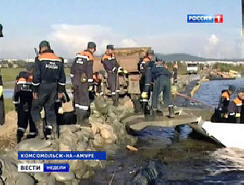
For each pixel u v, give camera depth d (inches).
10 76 1456.7
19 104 259.9
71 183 215.9
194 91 1047.6
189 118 350.9
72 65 302.7
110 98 453.7
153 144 343.3
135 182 223.6
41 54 228.2
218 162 280.2
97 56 459.8
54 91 233.9
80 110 306.0
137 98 435.5
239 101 358.3
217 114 386.3
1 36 196.9
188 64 2138.3
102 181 226.7
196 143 350.6
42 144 219.5
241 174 249.1
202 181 233.5
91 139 300.4
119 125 357.7
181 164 272.1
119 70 436.8
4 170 175.9
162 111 393.4
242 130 332.8
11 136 274.7
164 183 228.1
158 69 369.7
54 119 241.4
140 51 478.6
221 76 2016.5
